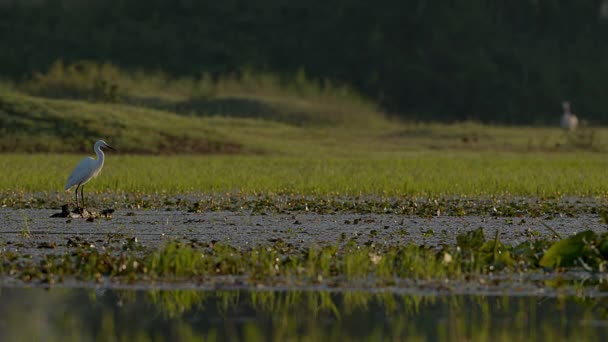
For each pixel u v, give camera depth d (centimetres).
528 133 17075
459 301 3419
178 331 2950
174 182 8031
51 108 13862
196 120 15475
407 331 2967
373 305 3347
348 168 10075
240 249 4403
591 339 2872
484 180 8425
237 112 18950
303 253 4312
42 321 3080
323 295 3512
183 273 3838
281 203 6725
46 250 4422
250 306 3322
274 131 16062
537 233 5103
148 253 4325
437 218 5866
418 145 15438
